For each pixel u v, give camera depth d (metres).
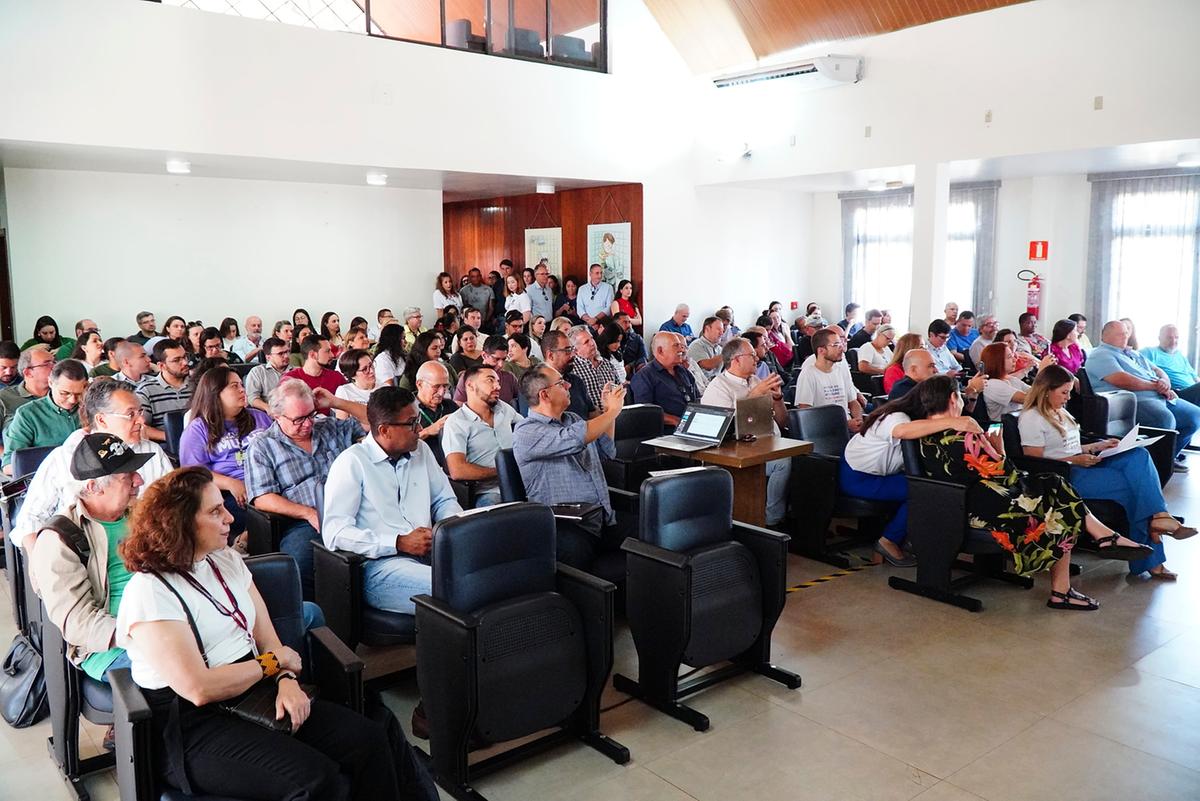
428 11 8.89
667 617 3.16
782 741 3.05
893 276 12.52
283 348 6.19
